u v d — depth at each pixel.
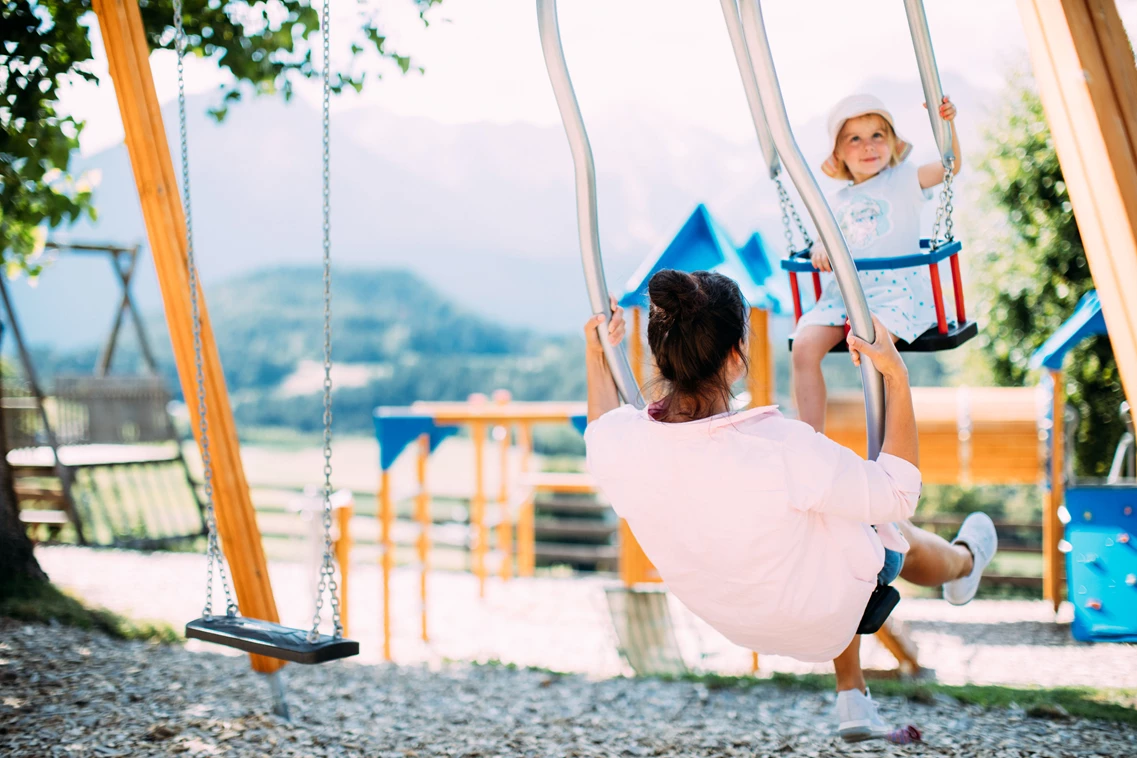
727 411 2.33
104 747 3.65
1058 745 3.77
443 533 9.82
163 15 5.68
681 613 8.08
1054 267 8.88
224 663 5.27
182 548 10.79
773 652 2.52
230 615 3.48
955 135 3.14
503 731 4.27
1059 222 8.79
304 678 5.33
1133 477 6.57
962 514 11.43
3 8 5.15
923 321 3.23
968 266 9.80
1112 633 5.73
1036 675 5.70
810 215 2.35
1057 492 7.20
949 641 6.76
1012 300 9.24
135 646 5.47
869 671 5.74
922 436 7.47
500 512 10.14
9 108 5.32
